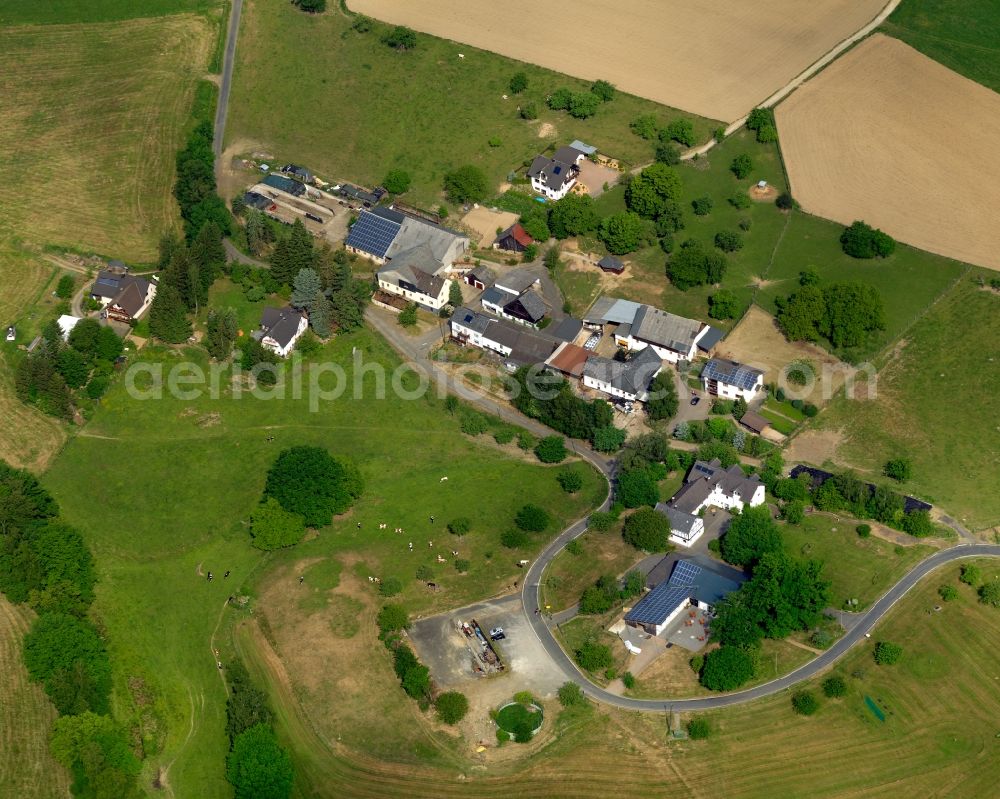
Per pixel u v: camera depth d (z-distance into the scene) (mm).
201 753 184375
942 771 178125
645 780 177875
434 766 180625
